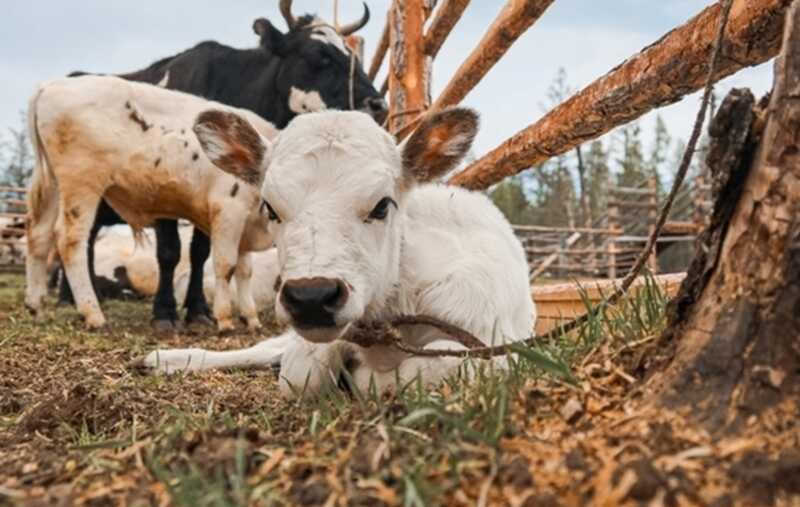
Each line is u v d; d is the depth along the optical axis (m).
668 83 1.00
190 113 2.61
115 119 2.50
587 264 7.61
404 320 1.06
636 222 8.42
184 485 0.53
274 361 1.60
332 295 0.89
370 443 0.60
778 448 0.53
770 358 0.58
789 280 0.58
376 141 1.02
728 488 0.49
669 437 0.56
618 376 0.69
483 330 1.07
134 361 1.54
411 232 1.14
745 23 0.80
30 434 0.96
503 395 0.63
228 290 2.63
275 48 3.57
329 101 3.52
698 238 0.67
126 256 4.34
